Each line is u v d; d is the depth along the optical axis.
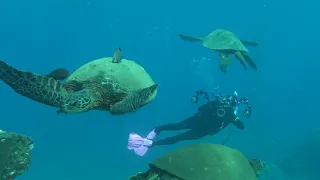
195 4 54.12
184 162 3.36
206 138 23.45
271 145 24.48
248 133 26.00
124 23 57.78
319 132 23.33
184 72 55.47
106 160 24.41
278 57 60.91
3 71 2.96
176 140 10.08
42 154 25.33
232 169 3.33
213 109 9.79
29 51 65.31
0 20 64.12
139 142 9.11
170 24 58.28
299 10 54.59
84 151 26.77
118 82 3.97
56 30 62.03
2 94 51.28
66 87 3.96
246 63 7.12
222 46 6.91
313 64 62.28
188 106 44.47
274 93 48.84
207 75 50.97
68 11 58.50
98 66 4.17
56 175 20.25
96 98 3.83
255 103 41.66
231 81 49.62
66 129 34.12
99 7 56.62
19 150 3.47
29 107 47.22
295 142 26.05
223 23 57.75
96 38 59.16
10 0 61.00
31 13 62.12
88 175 20.75
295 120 36.62
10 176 3.31
